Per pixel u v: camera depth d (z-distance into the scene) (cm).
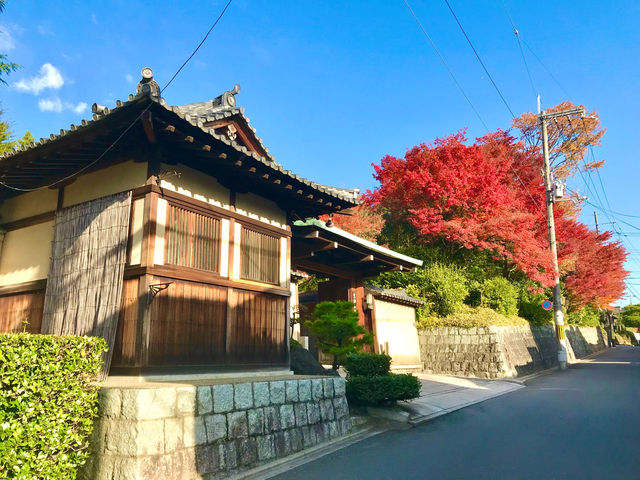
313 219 1014
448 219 1978
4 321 793
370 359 909
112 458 457
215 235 741
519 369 1767
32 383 411
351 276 1365
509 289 2012
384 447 649
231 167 721
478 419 851
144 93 526
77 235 706
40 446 413
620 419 800
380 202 2073
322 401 702
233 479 512
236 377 721
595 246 2764
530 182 2347
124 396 469
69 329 658
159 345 615
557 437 680
